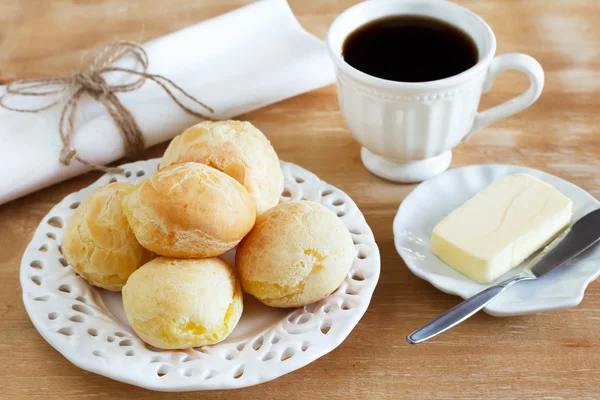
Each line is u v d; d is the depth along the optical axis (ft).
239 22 2.50
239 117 2.42
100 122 2.27
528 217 2.02
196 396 1.86
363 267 1.97
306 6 2.77
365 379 1.88
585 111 2.39
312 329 1.88
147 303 1.82
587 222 2.04
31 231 2.16
